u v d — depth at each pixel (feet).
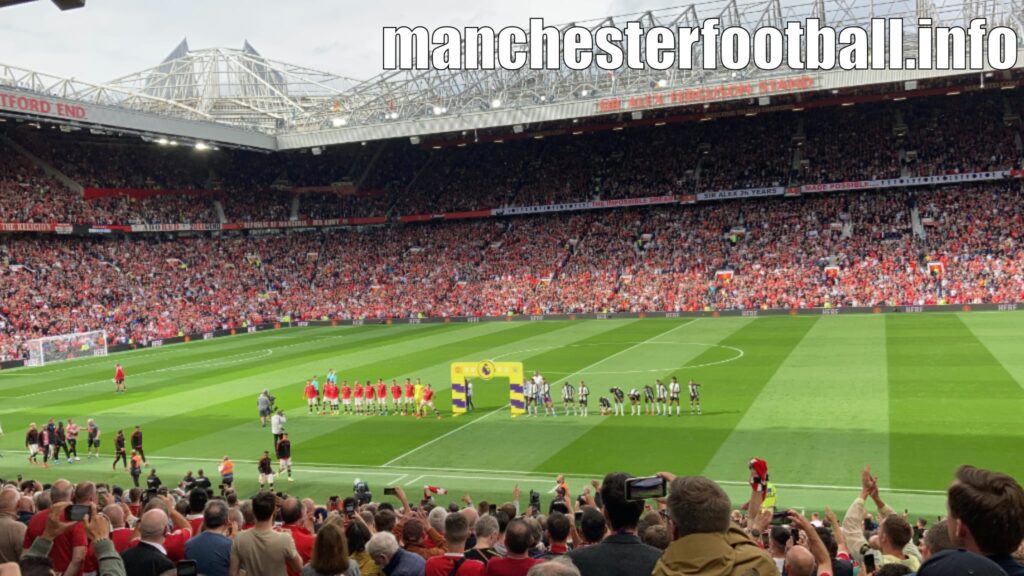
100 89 276.21
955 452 101.35
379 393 150.61
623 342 218.79
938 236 272.92
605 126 308.40
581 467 106.73
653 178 329.72
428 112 301.02
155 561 28.68
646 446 114.21
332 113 313.53
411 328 287.89
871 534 51.37
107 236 313.12
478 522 33.55
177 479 112.16
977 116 300.40
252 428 140.56
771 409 130.52
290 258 346.95
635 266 301.63
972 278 250.37
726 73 259.39
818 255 280.72
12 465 124.06
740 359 179.32
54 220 284.82
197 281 316.19
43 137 305.32
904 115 311.68
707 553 17.21
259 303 320.50
